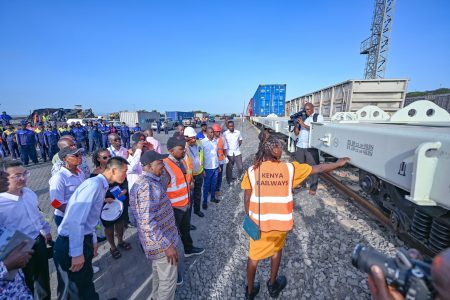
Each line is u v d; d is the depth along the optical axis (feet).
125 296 8.02
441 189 4.91
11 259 4.25
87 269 6.45
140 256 10.44
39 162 35.58
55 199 7.82
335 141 10.63
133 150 13.53
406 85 20.72
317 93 31.24
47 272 6.99
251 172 6.56
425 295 2.39
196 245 10.96
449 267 1.96
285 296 7.46
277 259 7.05
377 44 69.56
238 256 9.55
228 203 15.52
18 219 6.23
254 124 85.81
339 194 14.38
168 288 6.25
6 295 4.42
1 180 5.74
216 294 7.73
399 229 8.26
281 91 62.49
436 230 6.34
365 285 7.27
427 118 10.42
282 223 6.27
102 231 11.32
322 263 8.43
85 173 11.46
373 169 7.59
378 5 68.90
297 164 6.56
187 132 12.41
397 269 2.74
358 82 21.18
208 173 14.75
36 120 63.93
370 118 15.38
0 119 51.75
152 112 101.65
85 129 42.47
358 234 9.70
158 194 6.17
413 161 5.40
